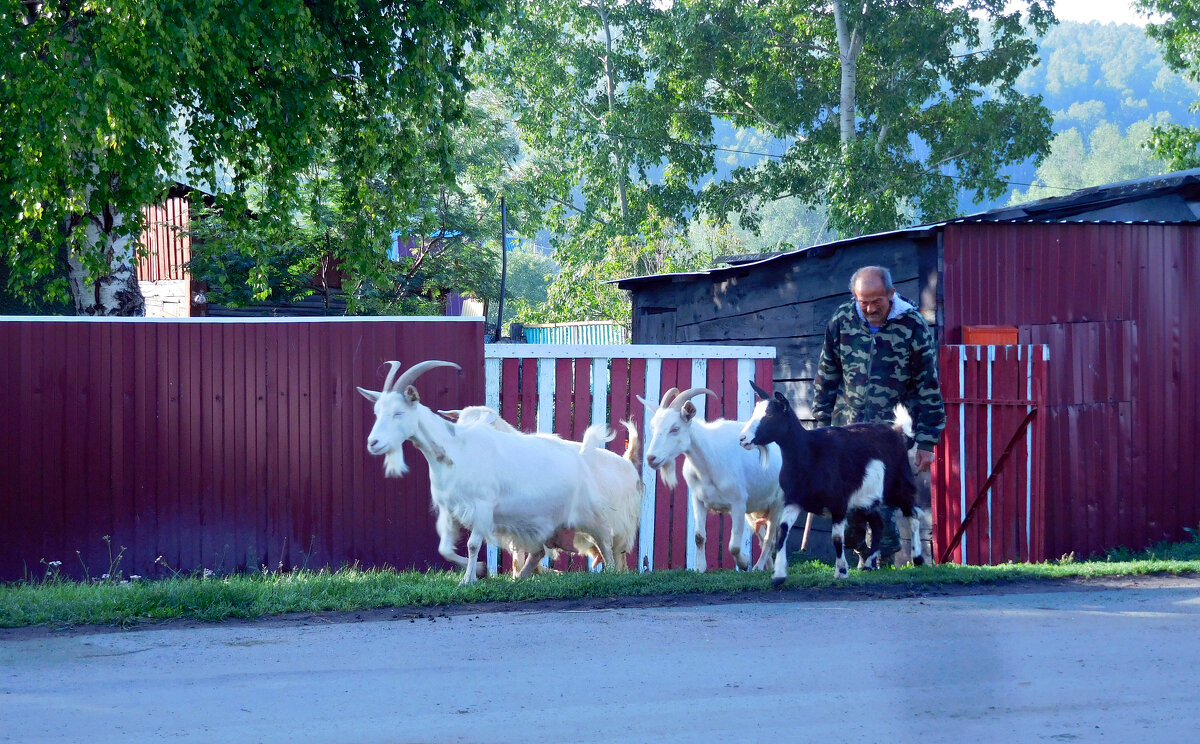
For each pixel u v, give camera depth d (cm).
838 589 686
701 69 3016
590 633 558
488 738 385
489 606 650
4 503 925
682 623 581
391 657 511
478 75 3195
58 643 550
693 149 3131
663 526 1003
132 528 948
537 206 3391
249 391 965
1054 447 1000
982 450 948
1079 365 1021
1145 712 405
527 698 436
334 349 967
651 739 382
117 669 492
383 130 1487
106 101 1071
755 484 838
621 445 1002
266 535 965
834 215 2769
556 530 808
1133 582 707
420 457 976
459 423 780
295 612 636
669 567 1005
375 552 971
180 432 958
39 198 1092
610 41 3231
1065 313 1018
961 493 959
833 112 3031
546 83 3175
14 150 1124
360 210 1571
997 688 441
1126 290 1051
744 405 1009
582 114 3259
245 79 1285
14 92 1082
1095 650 502
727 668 480
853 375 764
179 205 1956
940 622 572
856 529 795
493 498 751
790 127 2977
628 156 3112
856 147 2681
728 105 3191
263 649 531
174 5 1107
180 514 956
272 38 1255
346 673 480
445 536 757
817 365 1148
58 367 936
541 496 781
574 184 3306
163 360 955
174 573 917
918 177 2864
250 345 966
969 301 978
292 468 968
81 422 940
